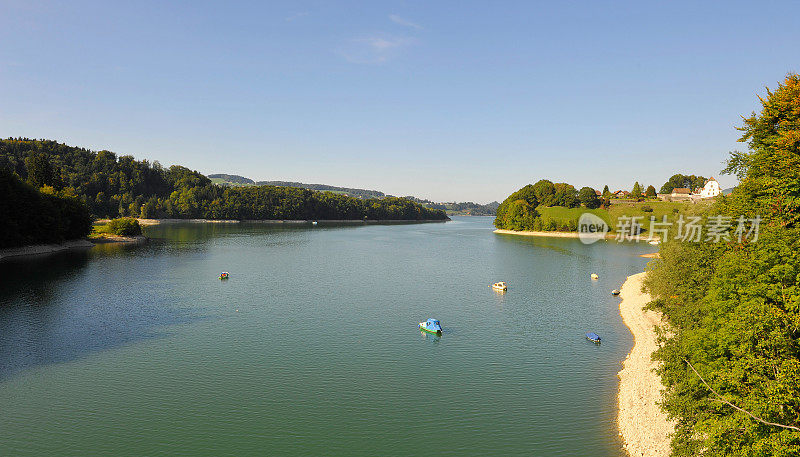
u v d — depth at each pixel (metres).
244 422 42.31
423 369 55.16
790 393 24.12
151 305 82.94
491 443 39.47
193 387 49.38
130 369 53.88
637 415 43.06
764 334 27.73
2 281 98.94
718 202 58.56
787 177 39.09
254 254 159.88
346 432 40.91
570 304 89.06
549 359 58.88
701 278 49.03
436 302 89.19
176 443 38.78
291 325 71.81
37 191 155.12
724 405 28.47
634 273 128.00
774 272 30.30
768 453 23.62
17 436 39.41
